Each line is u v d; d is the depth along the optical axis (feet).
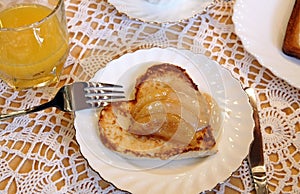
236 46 1.93
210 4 2.03
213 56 1.90
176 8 2.02
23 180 1.57
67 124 1.70
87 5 2.06
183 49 1.82
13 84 1.77
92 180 1.57
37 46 1.66
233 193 1.55
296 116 1.72
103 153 1.56
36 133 1.67
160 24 2.00
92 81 1.73
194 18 2.02
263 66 1.82
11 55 1.65
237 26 1.92
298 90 1.78
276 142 1.65
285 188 1.55
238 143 1.59
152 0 2.01
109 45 1.94
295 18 1.90
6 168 1.59
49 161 1.61
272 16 1.96
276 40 1.89
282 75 1.78
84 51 1.91
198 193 1.47
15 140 1.66
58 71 1.80
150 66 1.74
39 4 1.84
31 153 1.63
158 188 1.49
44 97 1.77
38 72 1.73
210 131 1.57
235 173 1.58
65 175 1.58
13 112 1.67
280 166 1.60
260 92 1.79
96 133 1.61
